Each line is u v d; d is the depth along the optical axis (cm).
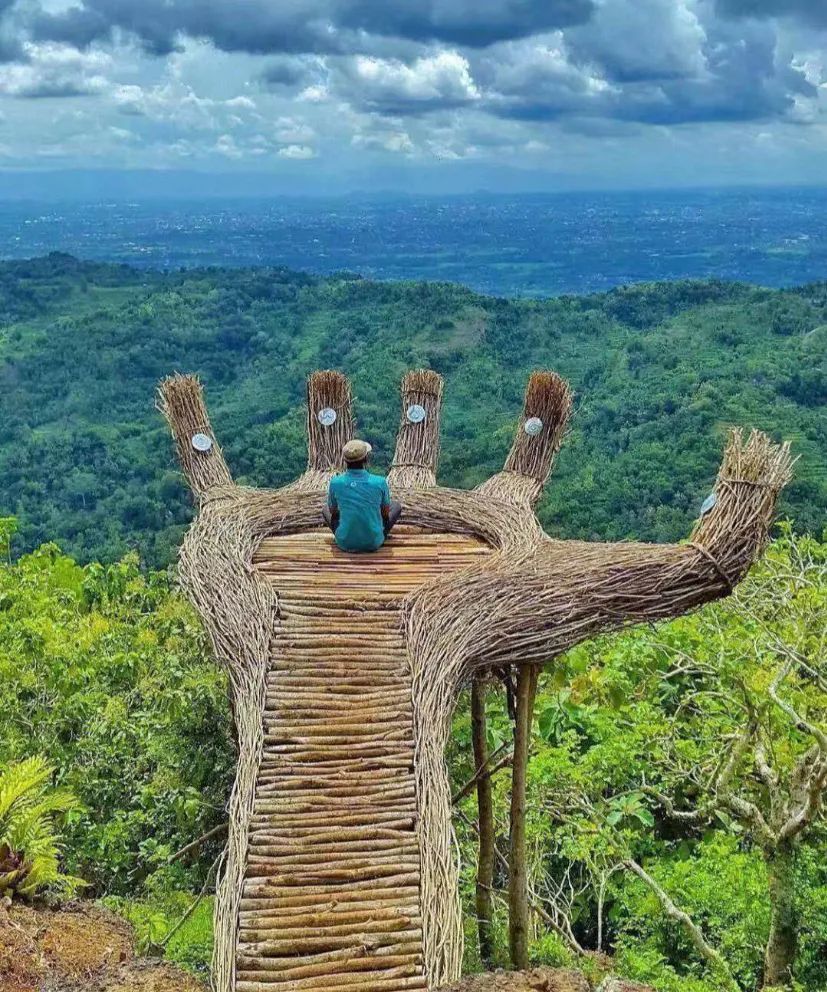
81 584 2048
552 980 477
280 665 637
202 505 871
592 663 1254
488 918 832
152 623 1631
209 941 911
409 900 514
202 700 1165
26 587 1653
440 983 479
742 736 1044
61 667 1275
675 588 662
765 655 1177
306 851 533
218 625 670
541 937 951
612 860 1106
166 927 901
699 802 1136
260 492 887
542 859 1112
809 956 952
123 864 1150
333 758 582
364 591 707
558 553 716
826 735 936
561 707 1054
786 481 682
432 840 538
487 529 802
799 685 1190
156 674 1359
